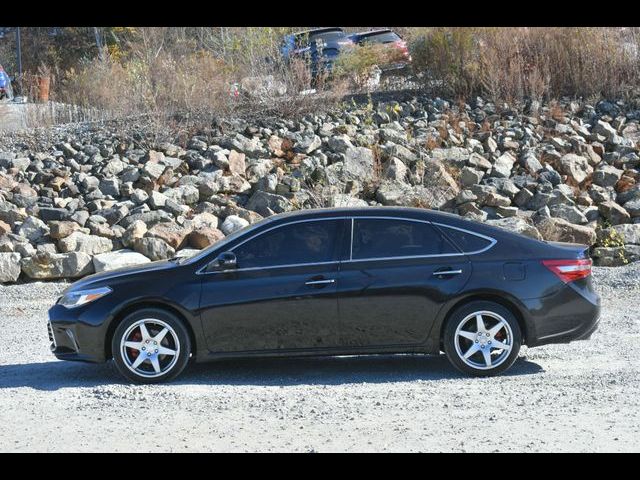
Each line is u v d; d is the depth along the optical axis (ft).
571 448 19.13
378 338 26.37
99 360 26.48
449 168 59.67
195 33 104.73
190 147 62.18
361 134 64.03
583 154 62.69
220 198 56.03
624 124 67.36
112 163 58.85
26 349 33.09
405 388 25.11
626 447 19.13
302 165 59.06
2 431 21.40
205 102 66.69
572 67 71.87
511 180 58.80
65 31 152.35
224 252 26.63
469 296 26.35
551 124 66.54
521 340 26.50
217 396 24.38
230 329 26.30
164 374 26.22
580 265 26.81
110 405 23.68
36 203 54.54
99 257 47.85
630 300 40.14
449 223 26.99
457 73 71.67
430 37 72.69
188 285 26.30
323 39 76.43
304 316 26.23
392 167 58.80
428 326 26.32
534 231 51.16
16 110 69.26
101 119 68.54
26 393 25.35
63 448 19.88
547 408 22.50
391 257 26.55
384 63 75.10
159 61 73.00
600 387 24.59
